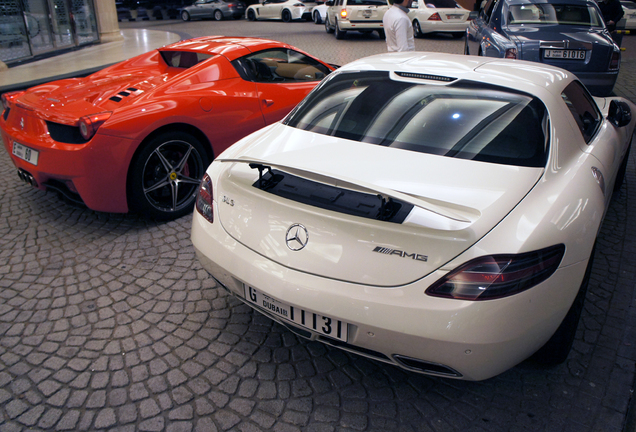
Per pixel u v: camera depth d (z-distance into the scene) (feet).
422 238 5.70
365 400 7.03
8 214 12.75
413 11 47.55
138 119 11.13
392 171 6.73
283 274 6.30
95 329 8.41
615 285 9.95
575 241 6.33
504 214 5.99
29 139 11.37
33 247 11.10
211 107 12.62
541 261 5.83
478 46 25.45
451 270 5.60
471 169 6.73
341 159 7.20
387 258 5.79
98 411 6.72
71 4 40.14
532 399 7.11
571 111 8.61
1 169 16.08
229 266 6.88
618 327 8.68
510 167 6.82
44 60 35.37
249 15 72.02
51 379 7.27
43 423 6.50
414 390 7.24
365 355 6.38
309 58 16.19
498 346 5.75
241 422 6.59
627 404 7.02
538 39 20.90
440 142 7.32
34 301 9.16
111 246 11.23
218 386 7.20
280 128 8.80
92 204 11.28
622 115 10.49
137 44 43.93
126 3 86.94
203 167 12.89
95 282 9.81
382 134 7.71
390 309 5.74
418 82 8.69
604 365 7.79
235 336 8.32
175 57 15.07
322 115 8.64
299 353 7.95
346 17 45.21
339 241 6.02
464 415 6.81
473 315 5.56
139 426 6.49
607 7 30.81
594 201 7.06
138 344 8.06
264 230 6.63
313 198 6.59
